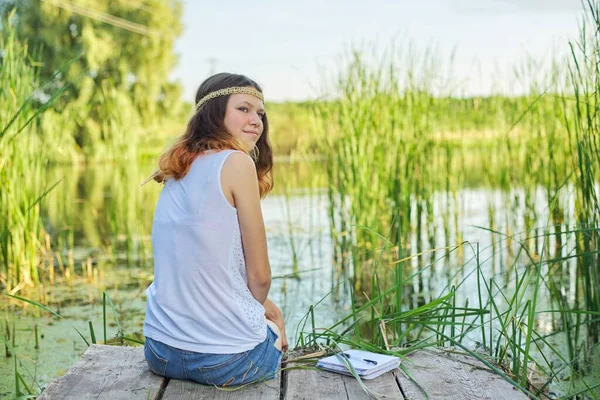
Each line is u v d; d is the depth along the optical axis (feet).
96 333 12.59
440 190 20.16
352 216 17.95
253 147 7.66
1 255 16.08
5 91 15.67
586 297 11.82
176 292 7.10
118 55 59.82
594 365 10.64
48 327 13.01
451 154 19.62
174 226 7.09
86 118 51.24
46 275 17.29
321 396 6.97
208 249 6.93
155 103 63.10
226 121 7.42
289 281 16.62
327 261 18.78
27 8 56.80
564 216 19.01
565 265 17.39
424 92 18.60
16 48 16.83
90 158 51.96
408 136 18.44
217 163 7.02
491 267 17.85
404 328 11.96
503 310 13.73
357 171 17.99
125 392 7.05
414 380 7.30
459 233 19.98
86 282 16.53
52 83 54.49
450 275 17.10
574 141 18.48
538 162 19.43
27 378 10.34
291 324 12.98
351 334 12.19
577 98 11.47
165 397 6.93
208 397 6.94
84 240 22.25
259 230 7.09
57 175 41.63
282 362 7.88
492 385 7.31
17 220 15.79
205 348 7.02
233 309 7.02
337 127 18.76
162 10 63.62
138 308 14.28
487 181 21.12
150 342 7.31
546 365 10.71
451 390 7.16
